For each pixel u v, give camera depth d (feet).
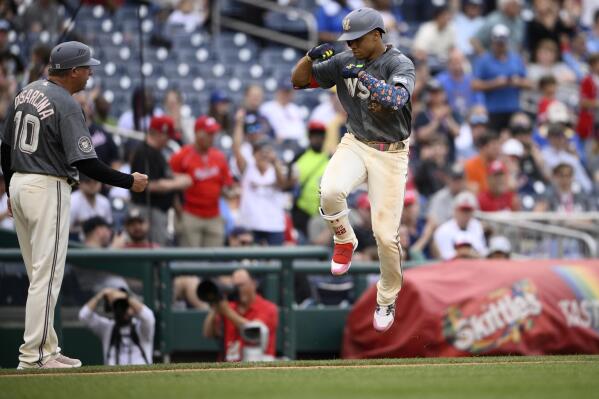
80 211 127.75
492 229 149.48
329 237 141.18
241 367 78.28
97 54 183.93
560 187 168.86
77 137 83.97
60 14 151.94
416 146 172.86
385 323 83.92
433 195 158.81
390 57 79.71
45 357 84.12
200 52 191.83
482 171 160.04
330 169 81.30
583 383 67.10
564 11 229.45
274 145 171.42
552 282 119.55
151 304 116.16
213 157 134.62
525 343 116.57
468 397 60.90
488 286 117.39
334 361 81.30
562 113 181.37
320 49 80.94
